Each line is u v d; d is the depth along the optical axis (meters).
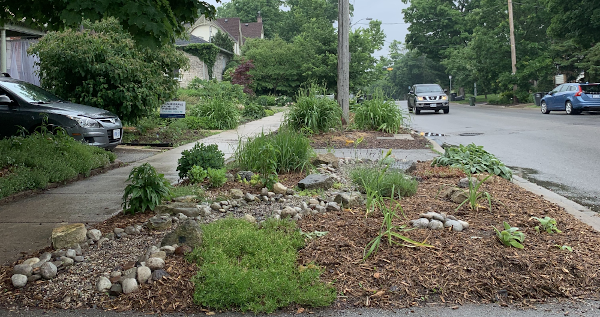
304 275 3.50
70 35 12.68
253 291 3.30
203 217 5.20
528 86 39.78
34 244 4.46
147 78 13.36
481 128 17.64
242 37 66.06
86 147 8.92
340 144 11.81
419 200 5.69
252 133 15.63
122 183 7.47
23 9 7.31
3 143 8.00
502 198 5.76
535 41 44.09
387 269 3.64
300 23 64.88
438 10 60.72
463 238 4.20
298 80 43.56
